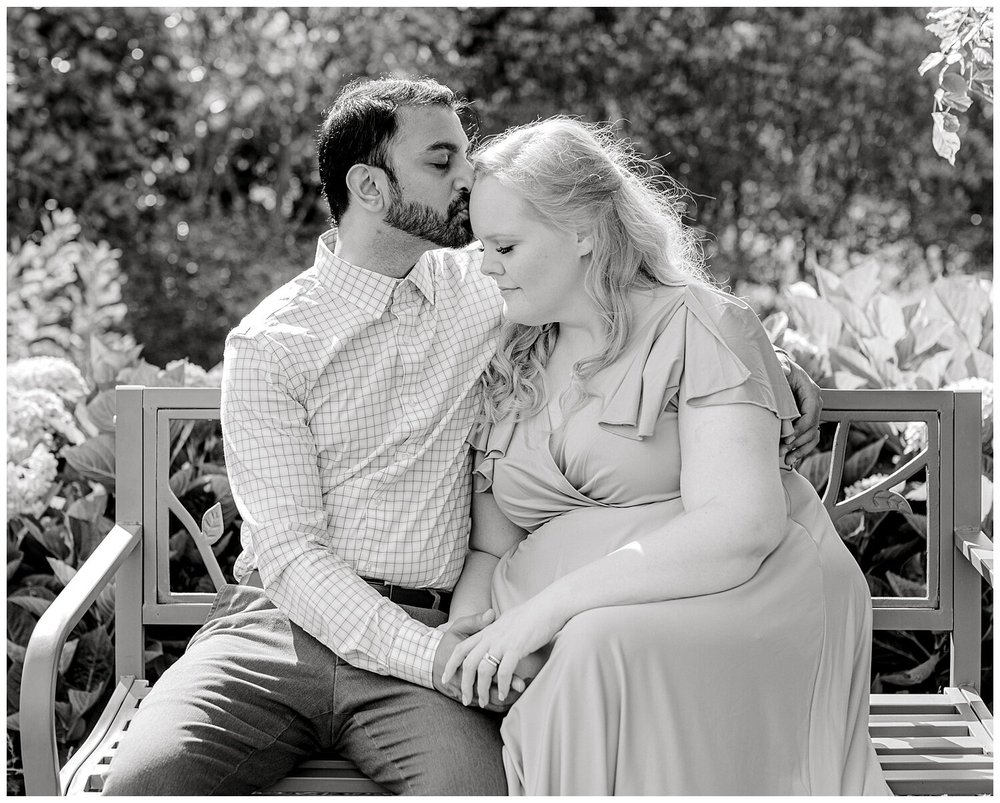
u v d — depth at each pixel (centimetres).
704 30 659
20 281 495
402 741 191
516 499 210
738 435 189
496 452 210
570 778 176
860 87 669
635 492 199
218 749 189
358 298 209
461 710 191
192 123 623
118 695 230
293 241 647
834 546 202
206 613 238
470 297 217
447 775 183
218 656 201
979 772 202
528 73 660
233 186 660
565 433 203
